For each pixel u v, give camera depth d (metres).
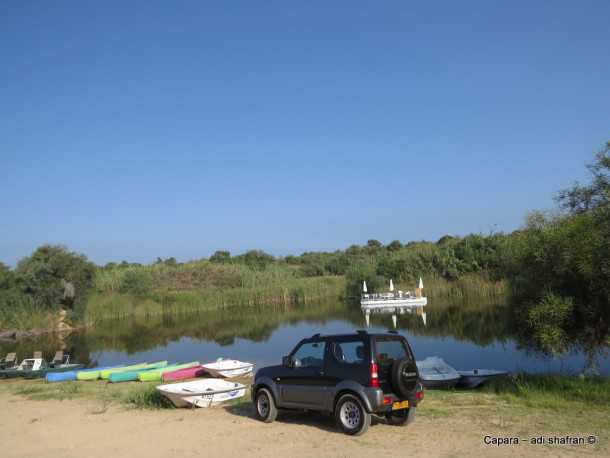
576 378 13.34
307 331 33.09
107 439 9.69
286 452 8.05
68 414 12.59
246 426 10.09
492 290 49.66
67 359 23.38
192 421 10.88
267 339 30.69
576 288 13.41
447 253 56.59
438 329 29.92
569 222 13.22
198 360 24.56
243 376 18.97
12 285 43.28
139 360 25.94
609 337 12.98
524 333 14.97
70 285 44.03
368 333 9.16
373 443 8.35
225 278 66.06
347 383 8.97
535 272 14.05
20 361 27.41
